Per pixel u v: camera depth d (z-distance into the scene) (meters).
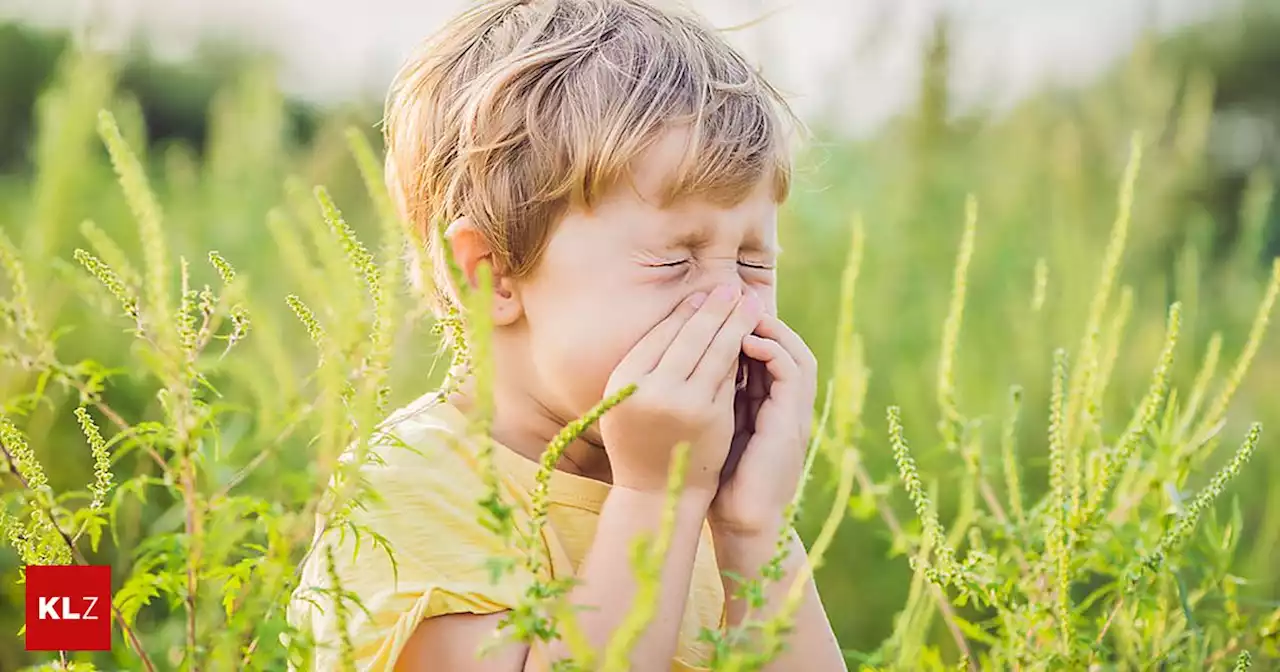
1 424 1.24
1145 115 3.27
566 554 1.40
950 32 2.93
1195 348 2.86
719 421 1.35
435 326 1.32
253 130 3.10
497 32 1.49
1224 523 2.18
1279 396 2.60
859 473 1.60
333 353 1.16
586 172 1.37
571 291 1.38
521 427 1.42
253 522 1.19
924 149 2.96
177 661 1.28
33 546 1.27
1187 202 3.59
